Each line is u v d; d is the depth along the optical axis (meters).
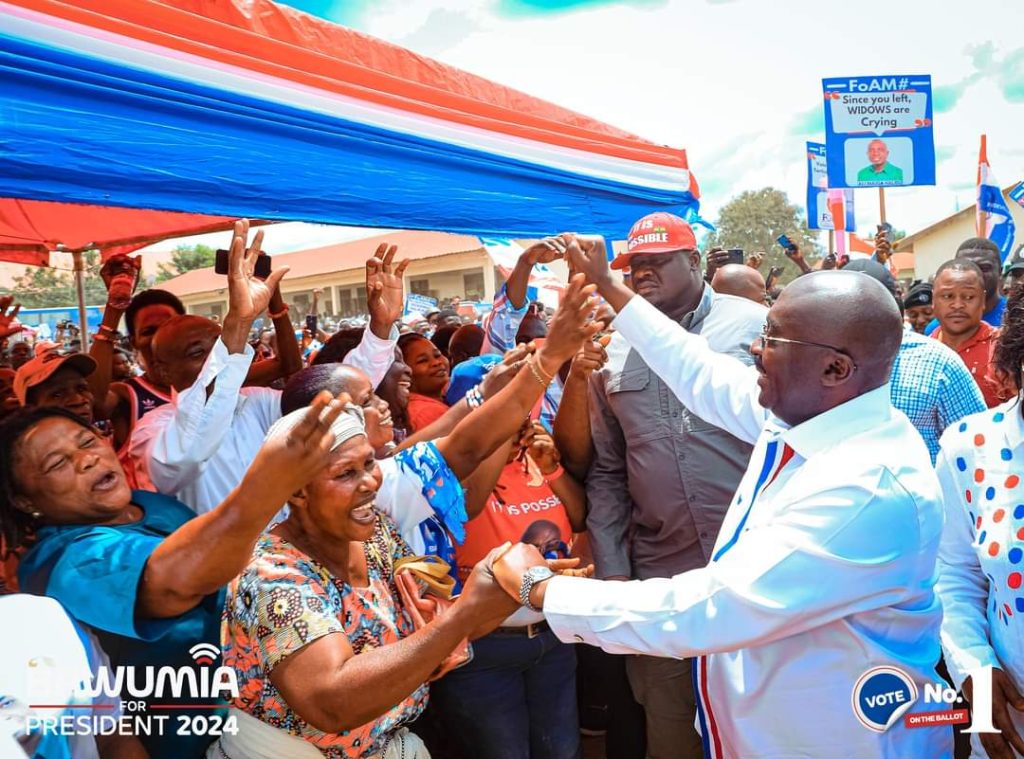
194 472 2.31
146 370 3.71
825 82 5.54
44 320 18.86
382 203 3.32
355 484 1.62
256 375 4.79
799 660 1.62
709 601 1.52
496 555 1.65
